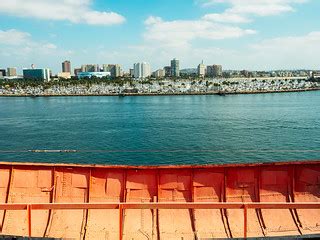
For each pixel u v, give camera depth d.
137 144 64.44
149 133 76.44
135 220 15.17
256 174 16.50
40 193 16.20
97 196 16.33
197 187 16.41
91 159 52.09
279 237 10.52
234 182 16.44
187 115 112.50
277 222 15.03
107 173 16.59
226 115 109.94
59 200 16.12
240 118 101.25
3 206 8.73
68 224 15.00
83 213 15.45
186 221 15.16
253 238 10.45
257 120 95.75
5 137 73.88
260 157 51.22
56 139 71.12
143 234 14.59
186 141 65.75
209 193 16.36
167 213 15.45
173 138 69.31
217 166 16.34
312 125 83.62
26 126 91.44
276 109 127.56
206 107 142.38
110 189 16.45
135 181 16.53
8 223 14.77
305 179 16.45
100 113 125.44
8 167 16.34
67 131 81.75
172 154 54.28
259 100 181.38
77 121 101.69
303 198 16.16
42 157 54.06
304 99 184.12
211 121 95.44
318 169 16.50
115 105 164.00
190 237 14.41
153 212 15.48
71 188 16.38
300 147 58.41
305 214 15.29
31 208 8.76
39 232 14.62
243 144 61.78
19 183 16.23
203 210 15.54
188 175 16.50
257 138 67.38
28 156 54.97
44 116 116.50
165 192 16.41
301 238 10.64
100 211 15.54
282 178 16.48
